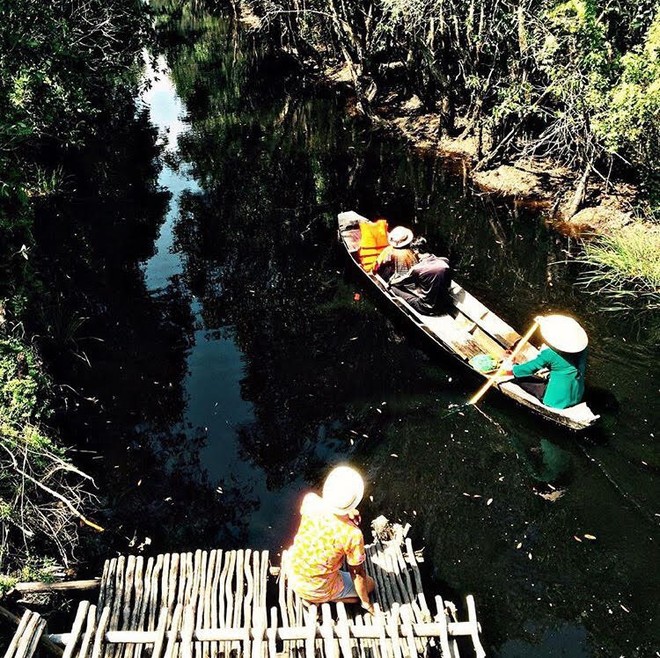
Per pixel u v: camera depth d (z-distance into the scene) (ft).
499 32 36.22
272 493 19.99
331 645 12.75
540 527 18.34
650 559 17.28
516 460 20.76
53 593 16.06
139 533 18.61
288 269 33.01
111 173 45.62
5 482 16.97
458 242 34.76
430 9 39.27
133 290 31.40
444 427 22.25
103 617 13.29
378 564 15.40
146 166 47.88
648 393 22.57
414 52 48.70
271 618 14.46
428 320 25.96
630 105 28.30
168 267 33.65
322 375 25.18
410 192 41.52
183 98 67.82
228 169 47.34
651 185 32.04
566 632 15.62
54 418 21.61
